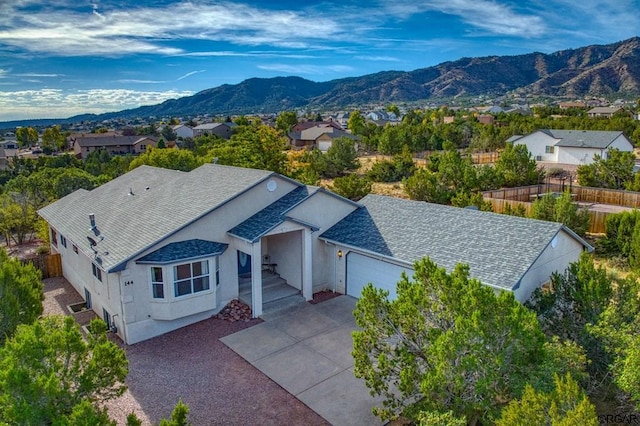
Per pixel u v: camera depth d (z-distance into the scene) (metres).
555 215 26.66
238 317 16.78
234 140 54.16
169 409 11.38
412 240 17.14
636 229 22.25
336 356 14.01
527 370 8.95
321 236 19.30
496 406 9.12
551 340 10.15
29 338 7.73
